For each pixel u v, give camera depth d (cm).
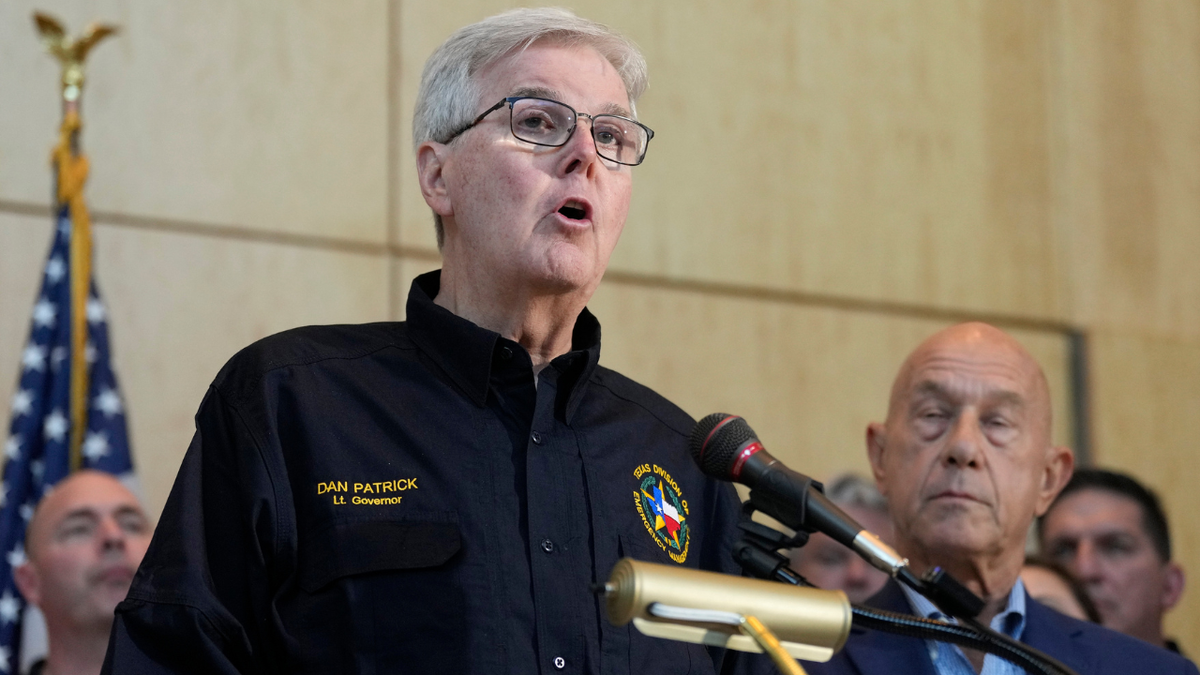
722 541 430
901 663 521
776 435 1164
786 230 1205
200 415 385
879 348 1221
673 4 1191
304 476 372
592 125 414
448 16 1104
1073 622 550
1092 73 1365
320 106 1046
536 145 409
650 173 1158
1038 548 820
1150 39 1398
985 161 1302
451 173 424
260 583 357
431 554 363
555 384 410
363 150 1057
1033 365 567
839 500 845
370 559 359
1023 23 1348
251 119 1020
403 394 397
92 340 846
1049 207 1322
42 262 935
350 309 1030
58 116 958
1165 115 1390
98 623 702
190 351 970
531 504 385
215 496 366
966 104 1305
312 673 351
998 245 1291
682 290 1155
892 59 1281
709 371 1148
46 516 725
